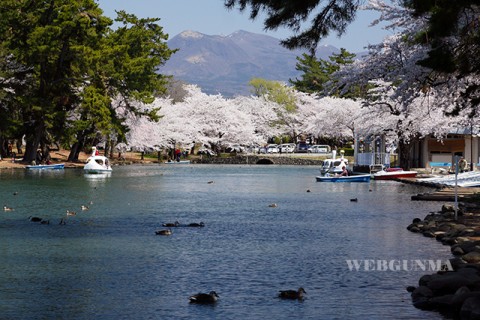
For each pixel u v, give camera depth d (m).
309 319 11.53
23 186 44.69
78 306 12.48
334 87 35.16
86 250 18.64
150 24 93.81
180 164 98.06
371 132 61.28
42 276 15.09
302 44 17.11
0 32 66.81
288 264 16.58
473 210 26.75
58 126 73.44
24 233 21.98
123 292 13.59
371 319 11.44
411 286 13.62
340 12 16.92
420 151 68.56
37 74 71.38
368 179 53.00
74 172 65.06
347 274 15.29
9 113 70.50
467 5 15.52
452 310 11.69
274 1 15.97
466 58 19.97
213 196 38.53
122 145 95.00
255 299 12.98
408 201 34.50
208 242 20.28
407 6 16.19
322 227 23.91
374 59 32.78
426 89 30.19
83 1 72.44
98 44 73.38
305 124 129.50
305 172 73.69
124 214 28.14
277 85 136.62
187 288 13.96
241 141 119.44
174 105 119.25
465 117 50.25
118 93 85.00
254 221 25.86
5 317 11.77
